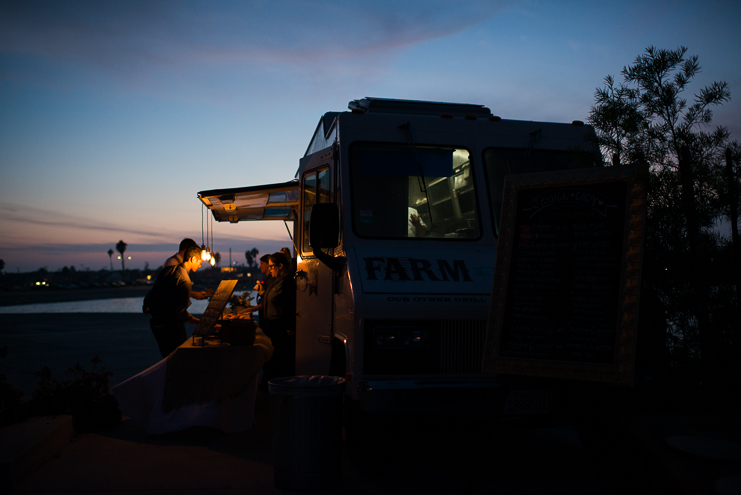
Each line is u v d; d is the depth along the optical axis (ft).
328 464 12.35
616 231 9.92
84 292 361.92
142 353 36.27
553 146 15.83
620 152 13.43
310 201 17.02
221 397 16.46
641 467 8.21
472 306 12.46
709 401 12.19
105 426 17.26
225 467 13.75
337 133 15.10
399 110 17.16
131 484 12.38
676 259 12.74
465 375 12.37
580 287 10.00
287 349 21.33
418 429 17.60
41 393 16.76
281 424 12.33
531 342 10.12
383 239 14.10
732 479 6.14
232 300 26.18
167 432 16.01
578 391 10.77
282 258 21.71
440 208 14.70
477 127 15.64
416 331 12.23
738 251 12.35
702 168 12.23
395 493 12.22
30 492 11.76
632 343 9.29
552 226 10.53
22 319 70.03
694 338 12.78
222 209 28.76
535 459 14.85
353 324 12.29
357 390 11.93
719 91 12.63
